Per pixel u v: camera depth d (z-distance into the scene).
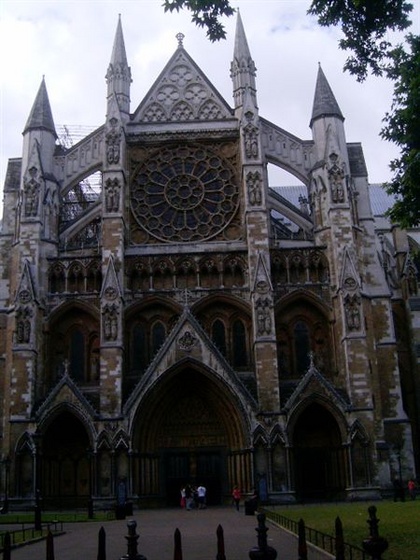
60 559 21.50
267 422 50.12
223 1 21.48
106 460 49.53
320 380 50.84
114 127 58.06
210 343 51.78
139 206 58.72
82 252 56.97
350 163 60.00
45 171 58.38
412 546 20.98
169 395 53.25
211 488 52.53
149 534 29.38
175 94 62.50
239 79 61.16
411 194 24.94
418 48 24.84
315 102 60.69
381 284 57.09
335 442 51.66
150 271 55.47
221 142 60.31
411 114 24.36
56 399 50.56
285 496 48.53
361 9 21.28
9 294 56.34
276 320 55.16
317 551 21.69
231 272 55.53
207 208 58.53
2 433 53.03
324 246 55.91
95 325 55.22
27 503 48.88
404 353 68.25
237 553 22.11
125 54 62.12
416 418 65.69
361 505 42.22
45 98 60.97
